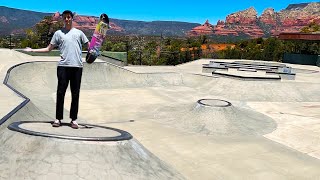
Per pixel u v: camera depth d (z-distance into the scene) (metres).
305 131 12.21
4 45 37.25
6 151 5.45
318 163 9.01
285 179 7.84
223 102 13.72
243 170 8.26
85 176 5.07
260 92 19.25
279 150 9.95
